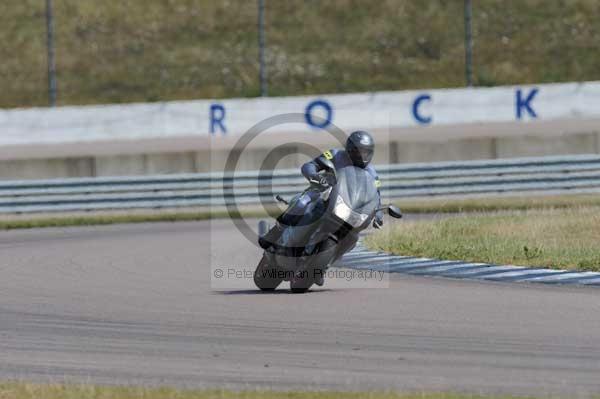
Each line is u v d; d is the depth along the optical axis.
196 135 108.38
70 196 88.12
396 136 108.56
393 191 90.44
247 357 31.00
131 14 143.62
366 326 35.56
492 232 59.19
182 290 44.97
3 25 141.00
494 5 143.25
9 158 105.00
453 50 134.12
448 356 30.77
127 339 34.03
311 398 25.09
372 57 133.38
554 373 28.50
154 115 108.50
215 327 35.78
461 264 48.78
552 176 90.38
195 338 33.97
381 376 28.38
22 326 36.66
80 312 39.31
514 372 28.67
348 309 38.97
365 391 26.09
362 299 41.38
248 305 40.25
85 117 107.94
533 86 109.94
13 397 25.41
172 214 85.62
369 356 30.89
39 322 37.38
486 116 109.75
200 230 75.00
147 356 31.41
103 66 132.62
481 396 25.34
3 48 136.12
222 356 31.17
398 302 40.47
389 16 141.12
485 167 90.75
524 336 33.47
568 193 90.38
